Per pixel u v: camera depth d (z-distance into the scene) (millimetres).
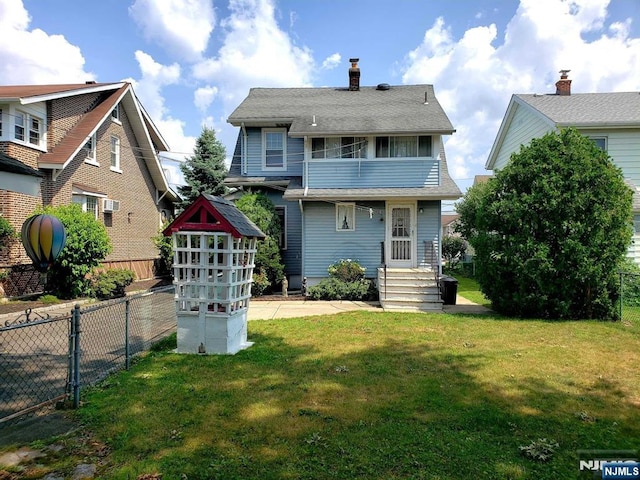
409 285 11969
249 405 4121
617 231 8953
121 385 4734
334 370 5324
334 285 12734
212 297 6434
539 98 17531
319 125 13898
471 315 9836
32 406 3955
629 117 14484
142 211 20109
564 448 3285
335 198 13055
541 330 7871
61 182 13906
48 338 7461
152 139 21016
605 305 9055
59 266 11633
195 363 5660
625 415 3930
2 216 11789
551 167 9297
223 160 26266
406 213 13648
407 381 4871
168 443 3342
